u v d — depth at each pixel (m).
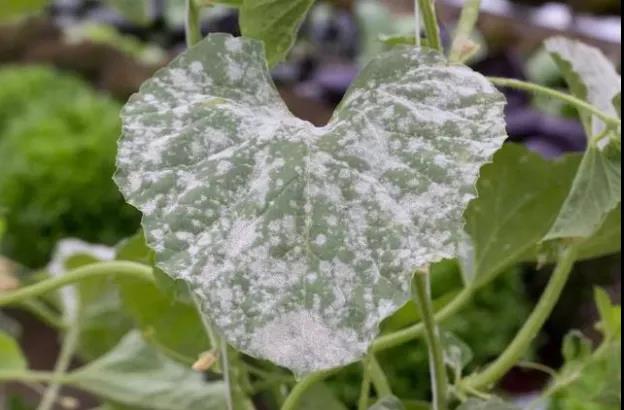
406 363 1.28
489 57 1.99
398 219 0.48
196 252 0.48
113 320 0.95
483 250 0.72
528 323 0.68
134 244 0.72
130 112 0.51
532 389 1.38
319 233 0.48
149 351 0.83
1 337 0.82
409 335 0.69
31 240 1.97
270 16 0.58
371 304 0.47
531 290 1.63
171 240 0.48
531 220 0.71
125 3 0.77
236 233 0.48
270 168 0.49
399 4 2.18
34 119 2.10
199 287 0.47
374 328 0.47
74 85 2.44
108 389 0.82
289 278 0.48
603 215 0.61
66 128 2.06
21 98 2.33
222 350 0.62
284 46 0.60
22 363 0.84
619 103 0.66
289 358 0.47
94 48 2.71
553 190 0.70
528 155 0.69
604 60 0.73
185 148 0.50
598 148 0.62
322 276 0.48
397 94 0.51
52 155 1.98
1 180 1.98
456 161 0.49
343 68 2.37
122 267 0.66
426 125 0.50
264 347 0.47
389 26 2.46
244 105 0.52
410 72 0.52
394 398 0.62
